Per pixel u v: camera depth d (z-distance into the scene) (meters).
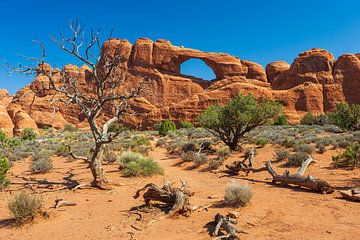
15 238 6.01
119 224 6.60
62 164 19.27
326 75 88.25
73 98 11.53
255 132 33.94
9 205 7.05
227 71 98.94
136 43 100.75
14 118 82.38
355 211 6.56
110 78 12.52
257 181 11.48
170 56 100.19
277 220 6.22
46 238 5.96
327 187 8.49
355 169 11.76
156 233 5.91
